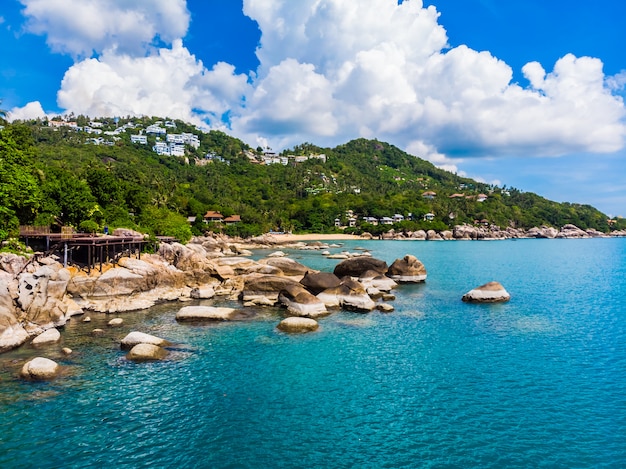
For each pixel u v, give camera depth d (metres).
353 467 16.67
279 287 45.06
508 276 69.25
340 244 145.25
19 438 18.08
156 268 48.59
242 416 20.41
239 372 25.58
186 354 28.47
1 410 20.38
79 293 41.69
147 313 39.47
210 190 194.62
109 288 43.25
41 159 141.88
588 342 32.38
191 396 22.34
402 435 18.98
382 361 27.77
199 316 36.69
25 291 31.92
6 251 41.62
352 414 20.77
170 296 45.88
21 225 49.41
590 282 63.50
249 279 46.28
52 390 22.61
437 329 35.38
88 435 18.48
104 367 25.89
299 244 134.25
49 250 45.81
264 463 16.84
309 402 21.91
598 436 19.14
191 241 111.88
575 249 139.12
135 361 26.77
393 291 52.94
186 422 19.77
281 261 59.53
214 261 60.94
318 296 42.72
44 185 61.28
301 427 19.50
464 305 44.91
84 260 50.00
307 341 31.59
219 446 17.92
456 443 18.42
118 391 22.70
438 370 26.38
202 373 25.34
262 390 23.20
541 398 22.77
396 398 22.47
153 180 155.75
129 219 78.06
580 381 25.00
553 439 18.84
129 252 54.25
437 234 188.12
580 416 20.88
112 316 38.03
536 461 17.23
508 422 20.23
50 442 17.88
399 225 187.38
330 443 18.28
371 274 54.81
